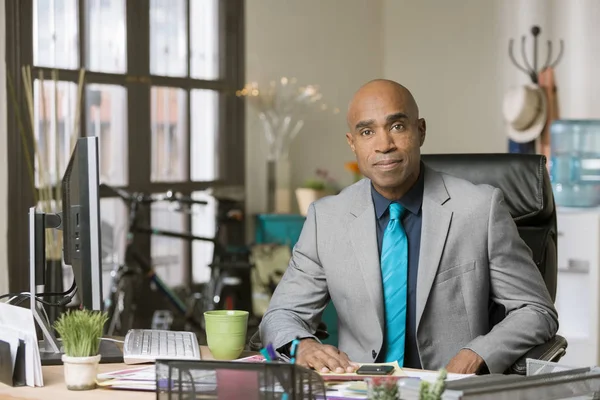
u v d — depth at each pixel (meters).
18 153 5.04
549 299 2.59
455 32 6.86
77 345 1.93
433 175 2.62
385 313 2.51
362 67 7.19
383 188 2.54
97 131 5.58
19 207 5.04
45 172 5.13
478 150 6.72
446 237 2.51
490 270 2.56
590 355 5.16
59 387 1.96
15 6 5.03
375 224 2.56
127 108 5.76
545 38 6.23
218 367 1.59
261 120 6.55
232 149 6.40
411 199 2.55
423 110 7.09
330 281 2.58
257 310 6.23
